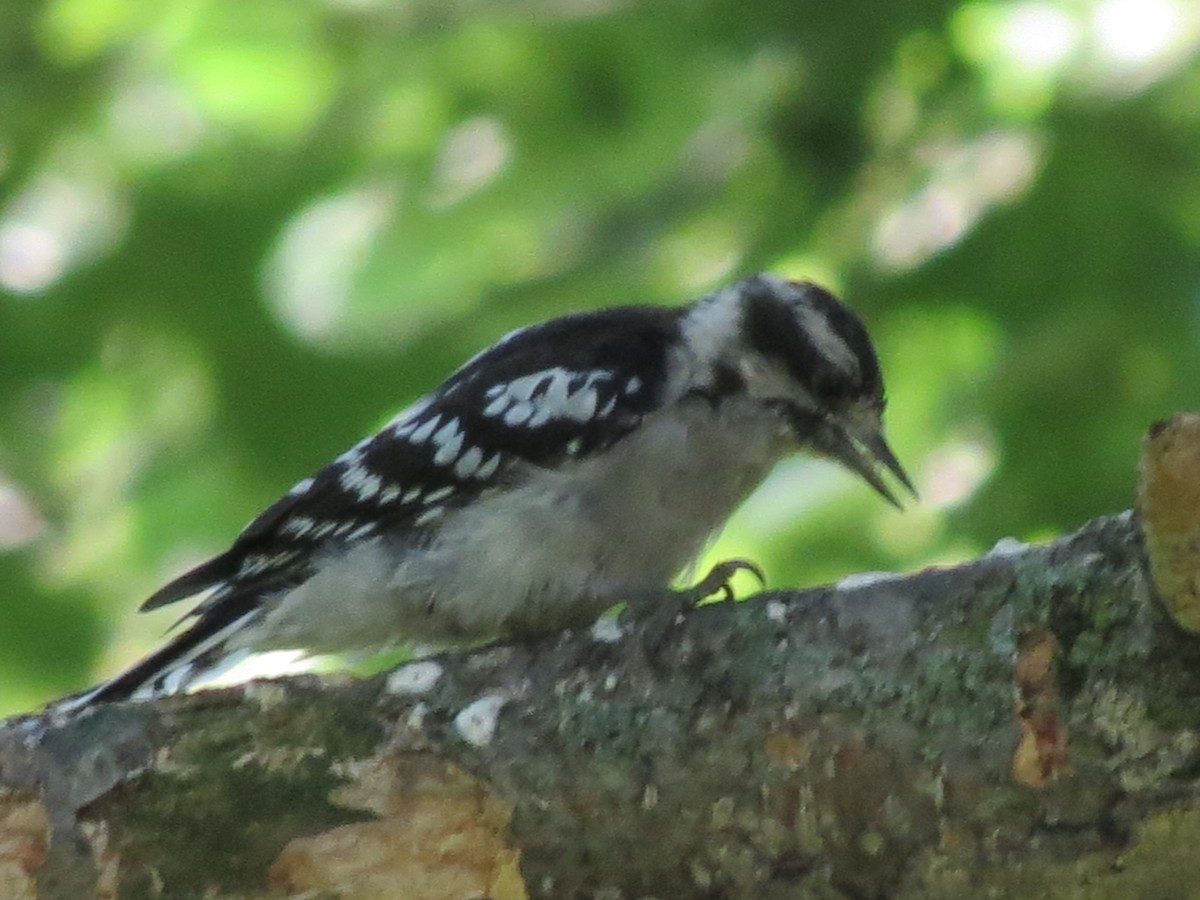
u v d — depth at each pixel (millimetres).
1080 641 6211
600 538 8930
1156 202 11062
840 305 9719
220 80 12375
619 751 6605
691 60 11938
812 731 6473
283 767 6664
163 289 11797
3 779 6660
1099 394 11109
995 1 11297
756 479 9570
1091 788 6152
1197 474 5465
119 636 12414
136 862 6613
